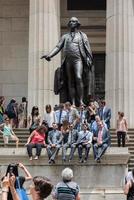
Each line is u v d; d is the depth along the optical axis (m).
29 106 37.06
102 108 29.42
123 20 37.28
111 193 25.31
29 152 25.78
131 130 34.84
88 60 28.64
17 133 33.16
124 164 25.64
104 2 45.41
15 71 44.97
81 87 28.45
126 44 37.06
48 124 28.48
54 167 25.72
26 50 45.19
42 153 25.83
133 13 37.66
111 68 37.09
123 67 36.78
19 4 45.66
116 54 37.03
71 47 28.44
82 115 27.78
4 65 45.06
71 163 25.67
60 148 25.78
